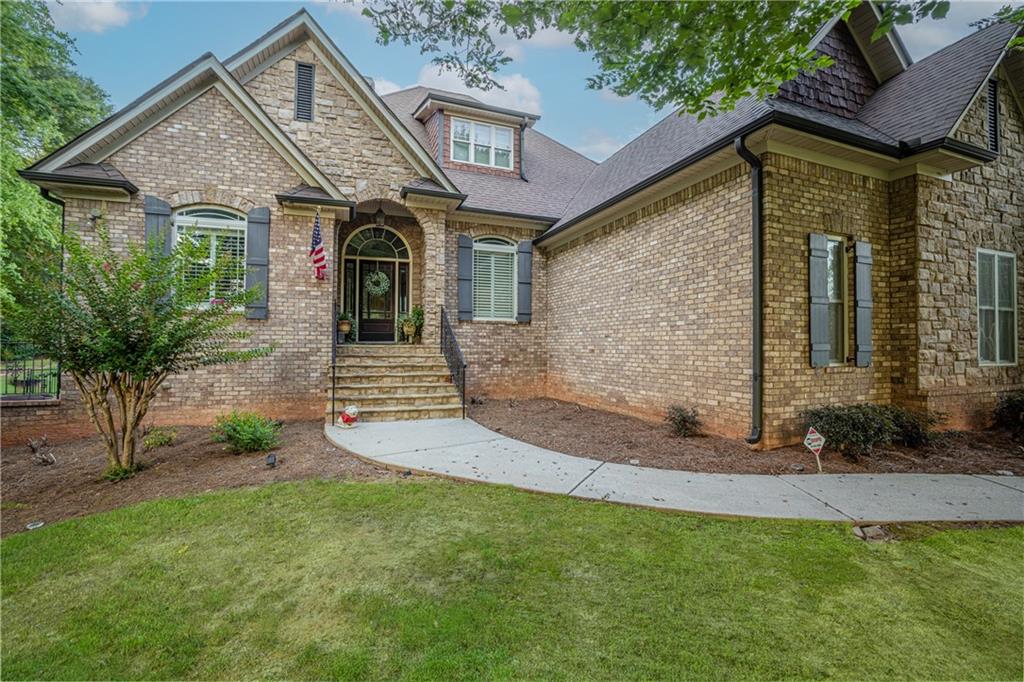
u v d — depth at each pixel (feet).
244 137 28.04
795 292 20.11
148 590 9.42
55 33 39.40
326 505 13.85
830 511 13.23
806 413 20.11
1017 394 22.93
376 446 20.68
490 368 38.09
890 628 8.04
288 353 28.43
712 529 12.16
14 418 24.07
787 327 19.92
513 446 21.01
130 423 17.40
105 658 7.47
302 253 28.96
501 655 7.32
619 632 7.90
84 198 25.32
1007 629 8.02
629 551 10.89
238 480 16.38
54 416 24.68
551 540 11.48
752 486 15.46
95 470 18.26
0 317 15.69
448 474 16.75
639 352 28.30
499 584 9.44
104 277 16.81
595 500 14.25
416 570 10.02
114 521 12.75
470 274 37.45
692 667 7.06
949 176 22.95
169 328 17.54
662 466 17.90
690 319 24.07
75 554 10.93
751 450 19.52
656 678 6.83
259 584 9.59
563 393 37.45
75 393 25.04
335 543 11.37
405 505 13.84
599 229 32.78
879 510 13.30
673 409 23.41
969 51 22.38
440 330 33.86
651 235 27.30
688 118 29.71
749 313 20.35
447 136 41.45
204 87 27.45
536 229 39.47
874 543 11.36
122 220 25.85
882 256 22.54
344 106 32.48
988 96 24.80
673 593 9.11
